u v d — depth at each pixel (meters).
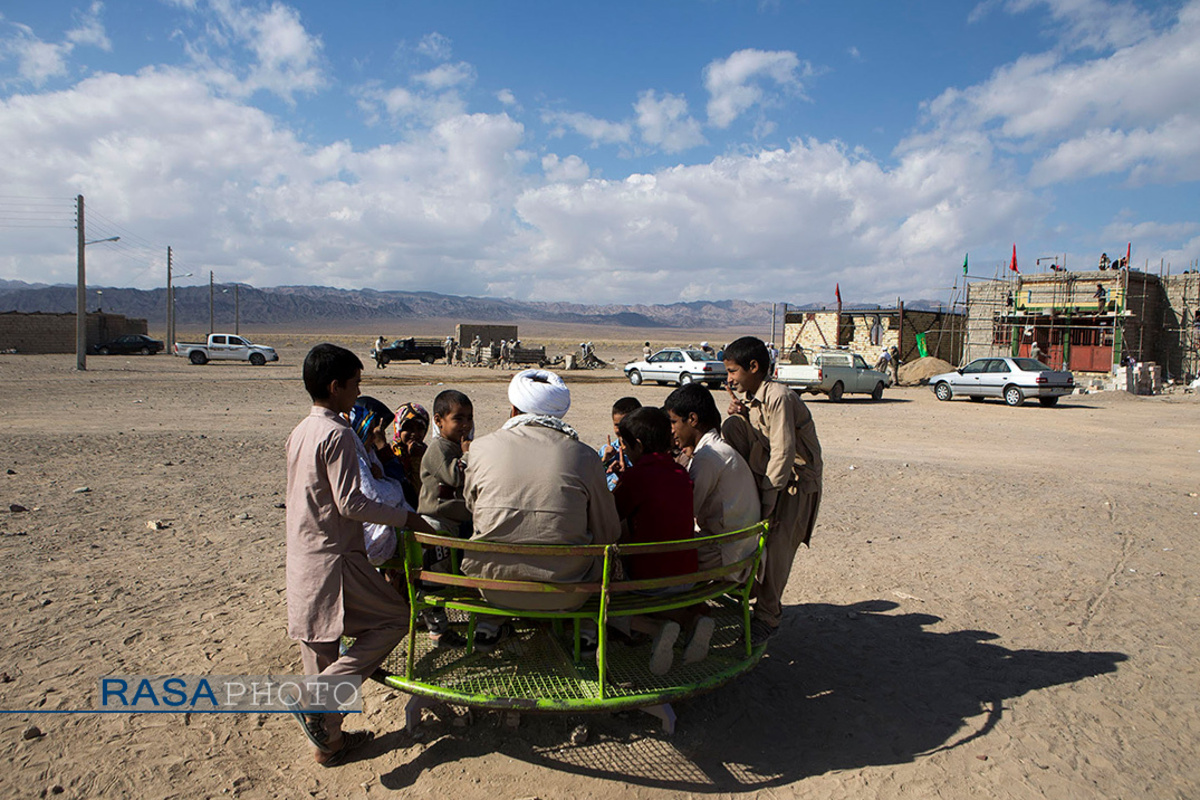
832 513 9.03
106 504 8.34
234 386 26.89
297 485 3.42
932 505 9.51
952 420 19.98
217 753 3.58
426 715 3.96
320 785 3.37
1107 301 31.95
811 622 5.53
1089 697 4.36
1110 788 3.45
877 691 4.43
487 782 3.40
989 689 4.46
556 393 3.66
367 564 3.56
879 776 3.53
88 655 4.54
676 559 3.84
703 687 3.57
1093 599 6.04
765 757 3.69
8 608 5.23
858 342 40.97
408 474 4.63
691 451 4.48
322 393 3.48
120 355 54.75
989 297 36.19
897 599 6.04
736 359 4.32
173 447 12.48
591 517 3.55
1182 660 4.88
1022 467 12.48
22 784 3.26
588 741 3.76
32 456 11.14
